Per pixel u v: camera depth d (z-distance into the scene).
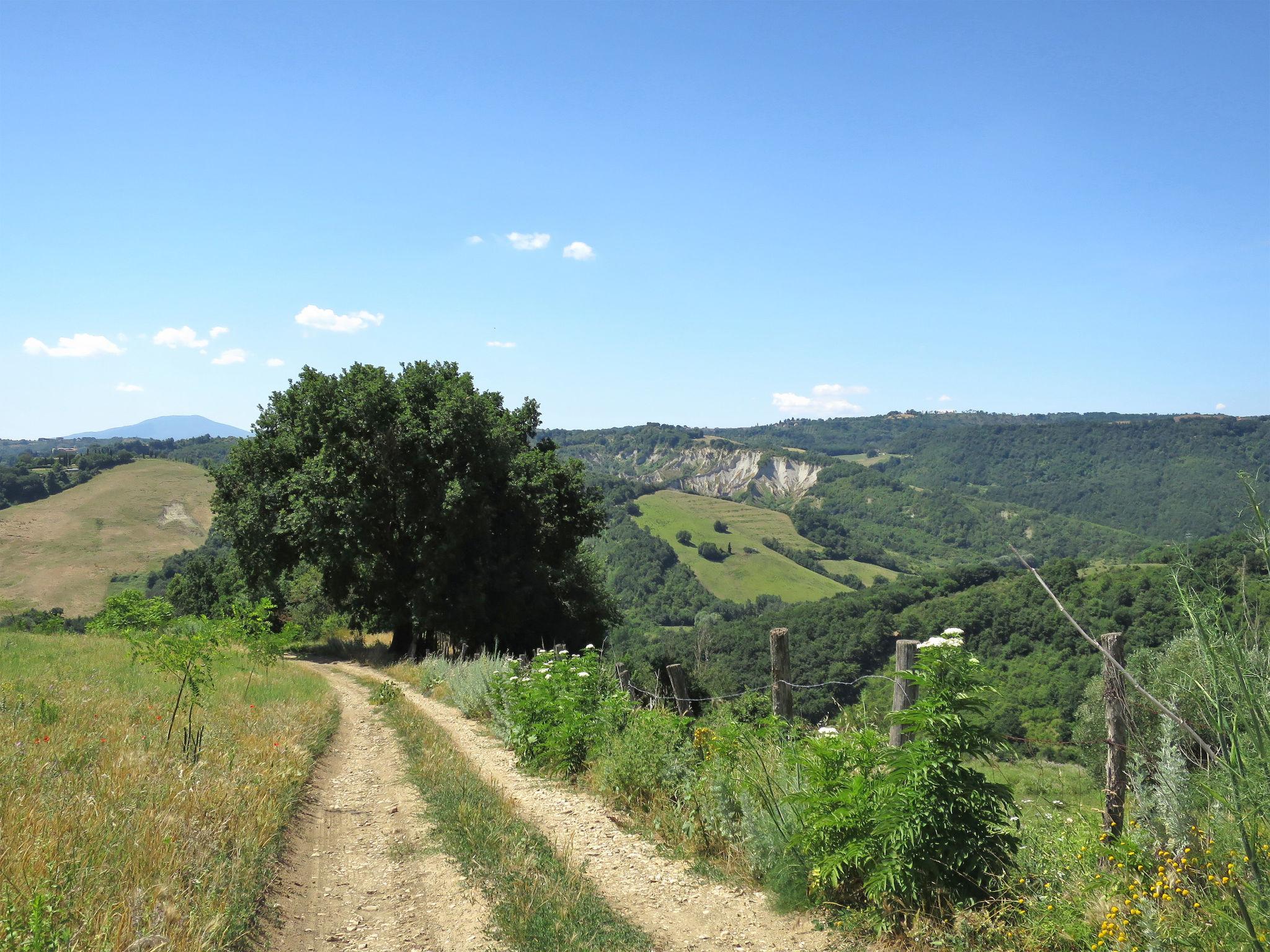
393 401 30.34
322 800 8.43
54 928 3.89
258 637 15.43
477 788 8.62
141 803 6.24
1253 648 2.70
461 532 29.81
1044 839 5.20
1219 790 3.11
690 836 7.00
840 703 7.38
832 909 5.42
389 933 5.15
